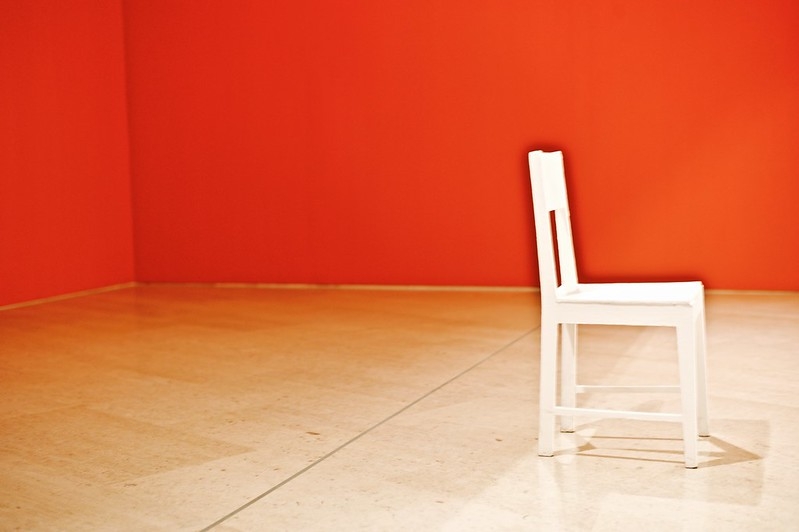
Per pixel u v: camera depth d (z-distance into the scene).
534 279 5.41
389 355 3.67
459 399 2.97
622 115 5.13
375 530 1.92
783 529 1.86
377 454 2.42
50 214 5.47
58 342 4.10
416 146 5.53
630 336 3.94
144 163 6.04
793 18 4.78
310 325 4.41
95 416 2.87
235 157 5.87
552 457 2.36
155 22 5.90
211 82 5.86
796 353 3.51
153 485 2.23
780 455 2.32
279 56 5.71
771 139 4.88
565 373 2.55
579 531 1.88
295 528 1.94
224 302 5.24
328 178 5.72
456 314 4.64
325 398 3.03
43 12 5.38
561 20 5.18
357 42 5.56
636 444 2.45
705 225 5.05
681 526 1.89
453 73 5.41
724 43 4.91
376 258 5.69
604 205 5.21
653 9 5.01
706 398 2.47
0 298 5.15
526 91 5.29
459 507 2.03
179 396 3.09
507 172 5.38
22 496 2.17
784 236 4.92
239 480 2.25
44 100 5.41
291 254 5.85
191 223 6.01
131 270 6.14
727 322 4.18
